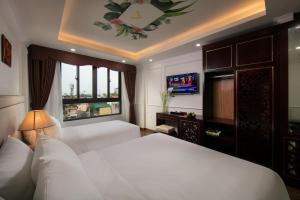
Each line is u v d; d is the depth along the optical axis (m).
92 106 4.29
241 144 2.51
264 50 2.21
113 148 1.77
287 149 2.06
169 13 2.20
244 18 2.16
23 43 2.74
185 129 3.34
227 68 2.63
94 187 0.88
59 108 3.45
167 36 3.04
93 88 4.23
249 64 2.36
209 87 3.19
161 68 4.39
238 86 2.50
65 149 1.17
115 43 3.41
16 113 1.94
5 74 1.74
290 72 2.04
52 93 3.31
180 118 3.44
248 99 2.41
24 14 1.90
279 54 2.08
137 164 1.39
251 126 2.40
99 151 1.69
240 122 2.51
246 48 2.39
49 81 3.22
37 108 3.09
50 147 1.09
